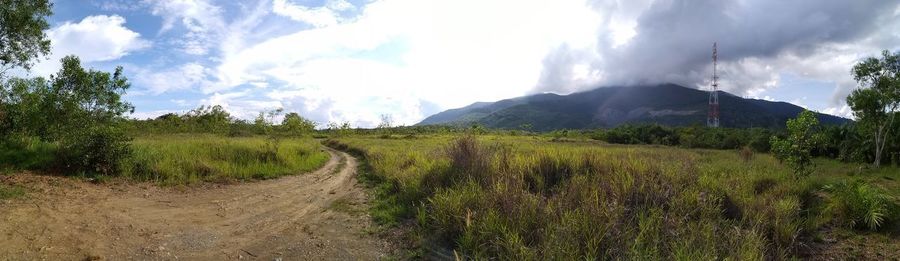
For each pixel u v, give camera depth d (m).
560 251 5.34
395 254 6.26
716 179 10.69
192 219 7.80
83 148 11.29
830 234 7.16
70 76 14.14
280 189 11.92
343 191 11.80
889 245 6.61
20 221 6.36
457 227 6.75
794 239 6.45
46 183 9.25
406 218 8.17
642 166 10.36
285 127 35.38
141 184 10.88
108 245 5.91
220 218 8.05
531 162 11.28
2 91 12.88
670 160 14.85
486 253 5.86
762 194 9.49
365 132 66.75
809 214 8.00
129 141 13.02
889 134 28.20
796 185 9.97
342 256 6.14
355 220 8.28
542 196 8.02
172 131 36.88
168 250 5.97
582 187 8.42
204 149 16.64
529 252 5.41
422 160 14.22
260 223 7.87
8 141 12.26
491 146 12.84
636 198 7.61
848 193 7.91
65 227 6.40
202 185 11.62
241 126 42.62
